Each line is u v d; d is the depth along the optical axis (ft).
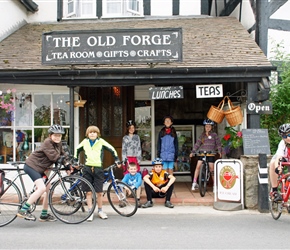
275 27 27.12
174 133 26.27
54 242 15.02
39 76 23.06
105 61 22.15
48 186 18.61
